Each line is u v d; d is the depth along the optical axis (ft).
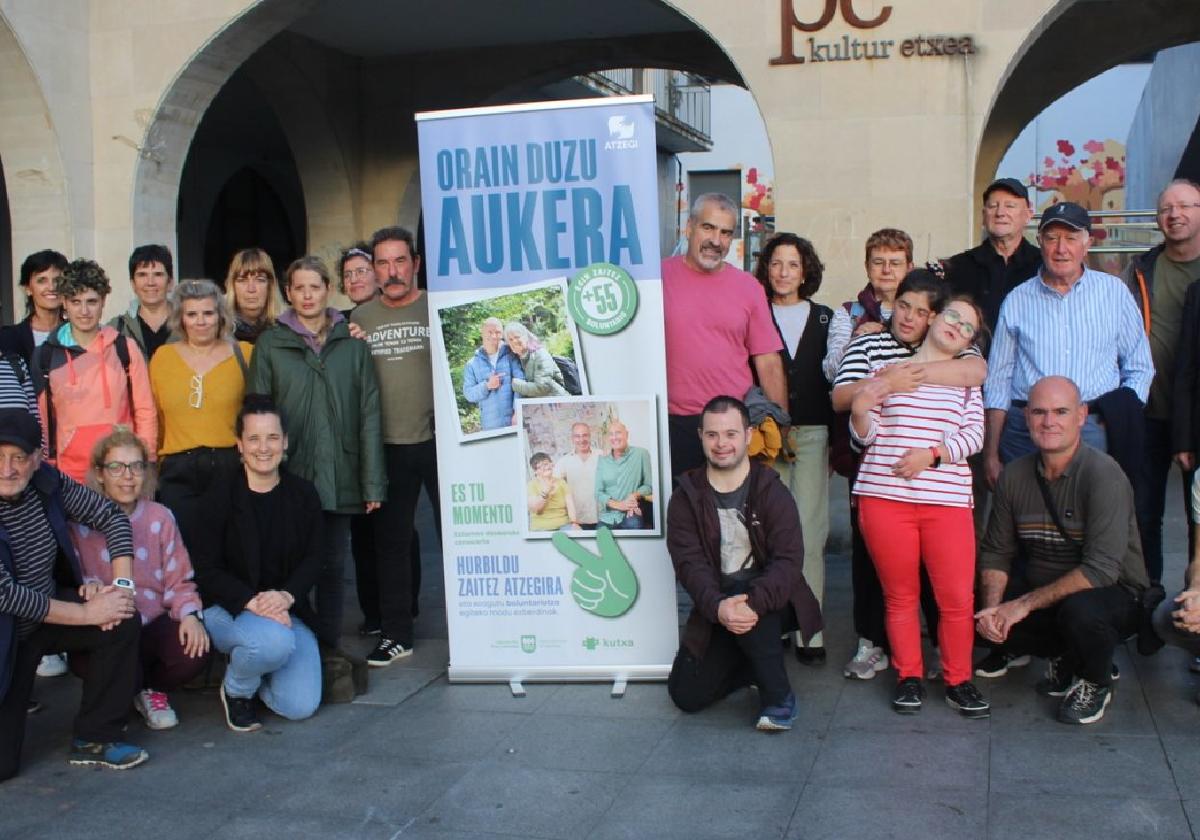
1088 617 15.43
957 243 27.48
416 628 21.58
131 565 16.02
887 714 16.25
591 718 16.37
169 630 16.61
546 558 17.71
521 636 17.88
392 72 43.65
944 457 15.90
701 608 15.66
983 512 18.75
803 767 14.44
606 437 17.39
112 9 32.22
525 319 17.46
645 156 16.98
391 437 19.38
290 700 16.51
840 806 13.29
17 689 14.89
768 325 18.13
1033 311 17.61
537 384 17.48
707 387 17.93
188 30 31.68
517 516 17.71
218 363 18.33
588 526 17.56
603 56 42.04
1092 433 17.29
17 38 30.37
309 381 18.37
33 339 19.40
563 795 13.87
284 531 16.92
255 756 15.39
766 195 80.23
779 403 18.20
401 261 19.42
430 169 17.52
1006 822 12.77
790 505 16.03
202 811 13.76
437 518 20.06
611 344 17.28
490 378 17.61
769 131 28.22
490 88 42.93
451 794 14.01
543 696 17.34
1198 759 14.38
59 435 18.08
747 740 15.40
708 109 77.71
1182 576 23.68
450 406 17.75
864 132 27.73
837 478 27.53
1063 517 16.12
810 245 19.13
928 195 27.53
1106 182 66.03
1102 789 13.56
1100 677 15.65
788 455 18.56
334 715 16.84
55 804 14.08
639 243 17.10
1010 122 42.27
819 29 27.78
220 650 16.48
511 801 13.75
